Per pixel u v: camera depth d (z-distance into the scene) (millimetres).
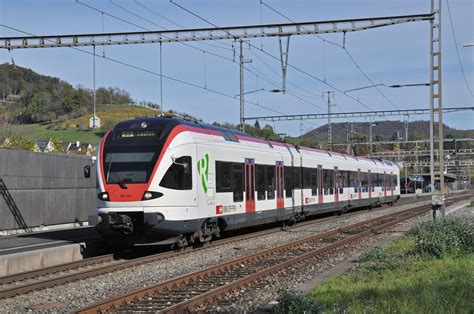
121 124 20578
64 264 16875
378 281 13555
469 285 11844
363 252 20266
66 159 31594
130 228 19094
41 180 29469
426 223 21953
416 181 107250
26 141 50188
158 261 18516
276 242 24516
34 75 121312
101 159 19828
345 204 42281
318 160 36750
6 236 25484
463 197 84562
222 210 22828
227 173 23484
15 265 16094
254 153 26562
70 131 100938
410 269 15336
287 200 30641
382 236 26453
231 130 25766
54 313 11227
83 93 126312
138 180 19219
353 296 11438
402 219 36000
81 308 10781
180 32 28422
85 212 33250
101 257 18719
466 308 9922
